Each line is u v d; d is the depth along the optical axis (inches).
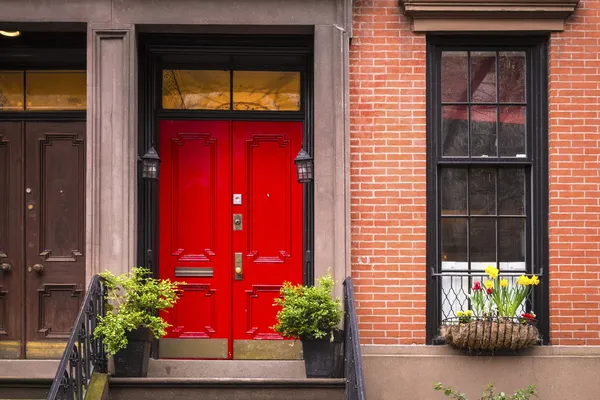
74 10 258.7
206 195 281.6
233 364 271.4
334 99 260.8
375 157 265.6
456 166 272.2
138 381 239.0
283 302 253.3
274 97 283.3
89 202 255.1
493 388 260.2
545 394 261.0
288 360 275.6
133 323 240.4
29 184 280.4
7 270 278.2
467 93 273.6
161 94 280.4
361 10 268.5
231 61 281.6
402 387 260.4
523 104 273.0
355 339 219.0
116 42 259.3
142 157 267.4
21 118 280.8
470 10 263.1
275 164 282.5
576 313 264.4
